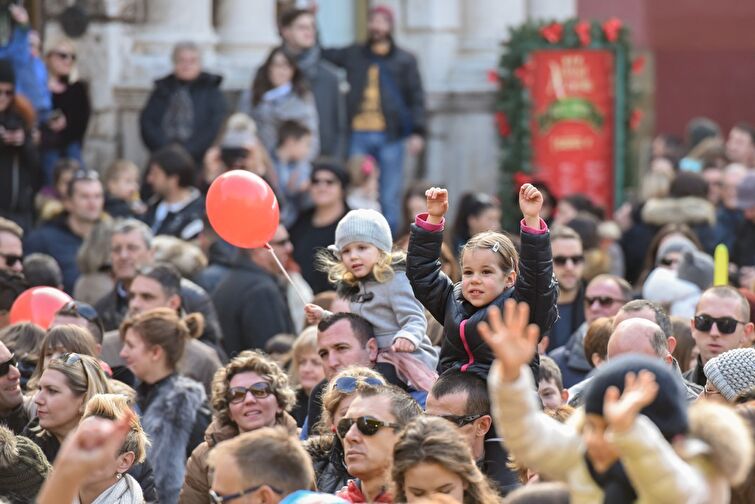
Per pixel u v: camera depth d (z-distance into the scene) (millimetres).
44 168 38531
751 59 63250
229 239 21922
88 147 42250
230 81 42719
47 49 42562
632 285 37938
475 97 45781
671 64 63344
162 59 42594
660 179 38281
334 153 41156
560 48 44906
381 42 42781
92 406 18375
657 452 12117
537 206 17891
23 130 35844
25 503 18156
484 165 45875
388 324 21031
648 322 19734
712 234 37406
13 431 20625
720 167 45281
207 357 24812
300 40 40594
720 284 26031
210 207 21812
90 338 21953
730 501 14445
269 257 29219
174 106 39281
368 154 42438
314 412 21203
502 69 44750
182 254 30188
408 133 42906
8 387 20875
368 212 21234
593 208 37844
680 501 12148
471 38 46719
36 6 42688
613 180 45281
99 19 42250
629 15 62281
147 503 20109
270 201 21812
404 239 28969
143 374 22656
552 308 18094
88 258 29578
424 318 21031
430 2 46094
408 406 16781
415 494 14820
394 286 20969
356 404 16734
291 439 14266
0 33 37688
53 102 38938
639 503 12453
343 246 21109
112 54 42250
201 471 19734
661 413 12633
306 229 34031
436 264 19266
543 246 17844
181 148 36125
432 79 46000
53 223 33625
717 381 18938
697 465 12750
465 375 18188
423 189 35531
